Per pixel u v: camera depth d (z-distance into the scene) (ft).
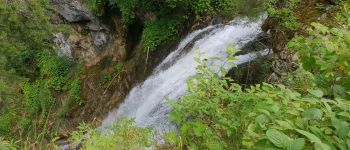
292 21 19.38
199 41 28.91
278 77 18.02
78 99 39.40
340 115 5.95
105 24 43.39
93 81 39.75
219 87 8.49
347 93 7.04
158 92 29.40
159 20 33.83
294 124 5.67
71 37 45.65
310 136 4.64
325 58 7.89
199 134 7.91
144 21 36.73
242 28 25.98
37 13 33.14
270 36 21.84
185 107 8.35
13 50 31.73
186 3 31.27
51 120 39.88
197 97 8.46
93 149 9.05
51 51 45.27
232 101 8.44
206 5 30.66
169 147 10.03
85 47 45.52
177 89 26.48
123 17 37.52
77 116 38.27
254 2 25.39
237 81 21.48
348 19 10.12
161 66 31.35
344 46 7.77
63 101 42.75
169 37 32.91
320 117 5.63
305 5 20.12
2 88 32.12
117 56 40.88
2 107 37.06
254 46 23.00
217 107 8.21
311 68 8.14
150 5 33.27
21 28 32.73
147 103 30.32
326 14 18.45
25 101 44.39
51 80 44.11
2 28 31.63
